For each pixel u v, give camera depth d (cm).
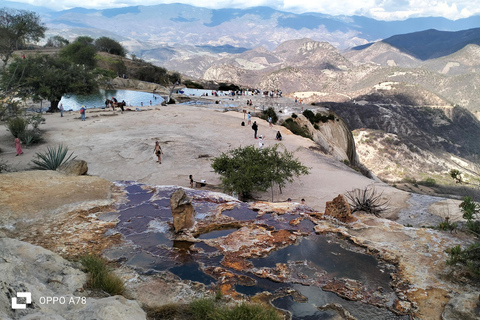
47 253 623
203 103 6012
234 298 600
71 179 1173
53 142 2694
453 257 711
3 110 2905
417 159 19388
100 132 3072
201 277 666
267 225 924
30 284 455
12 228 805
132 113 4112
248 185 1967
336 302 591
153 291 605
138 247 770
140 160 2439
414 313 552
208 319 524
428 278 654
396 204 1817
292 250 784
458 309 543
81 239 786
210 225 909
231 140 3178
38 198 976
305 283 651
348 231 889
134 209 985
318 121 5991
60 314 424
